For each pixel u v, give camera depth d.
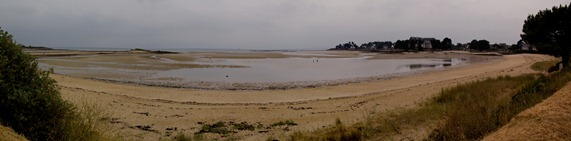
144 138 10.56
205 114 14.85
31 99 5.88
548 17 25.70
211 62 55.12
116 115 13.64
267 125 12.65
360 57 85.19
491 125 6.91
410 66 49.66
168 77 31.67
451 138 7.11
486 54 102.94
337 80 30.59
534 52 86.31
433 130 8.13
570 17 24.41
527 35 28.06
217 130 11.84
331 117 13.46
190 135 11.14
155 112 14.98
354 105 16.72
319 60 68.31
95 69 38.56
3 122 5.45
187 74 34.75
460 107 9.64
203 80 29.91
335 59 73.25
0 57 5.69
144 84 26.55
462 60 67.88
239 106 17.31
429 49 159.25
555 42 25.50
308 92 23.17
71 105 6.99
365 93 22.27
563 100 6.01
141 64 46.50
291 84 27.77
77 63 47.38
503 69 37.34
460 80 25.95
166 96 20.83
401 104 15.24
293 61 63.62
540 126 5.15
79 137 6.70
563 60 24.73
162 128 12.07
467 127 7.25
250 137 10.80
